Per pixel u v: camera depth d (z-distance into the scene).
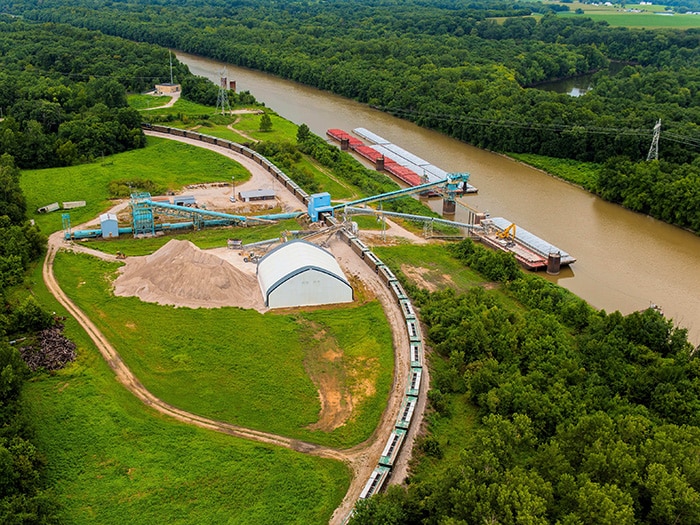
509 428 88.69
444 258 160.50
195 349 117.81
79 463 90.69
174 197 185.75
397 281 141.62
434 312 127.25
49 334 119.31
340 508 85.00
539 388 103.00
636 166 199.88
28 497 80.88
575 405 97.31
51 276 142.38
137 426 98.19
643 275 156.38
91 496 85.25
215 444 95.25
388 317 130.50
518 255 162.25
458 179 190.25
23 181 196.62
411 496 81.44
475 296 134.00
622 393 105.19
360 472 91.38
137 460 91.62
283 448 95.31
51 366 110.56
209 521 82.12
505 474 78.50
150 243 161.12
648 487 76.81
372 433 99.31
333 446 96.44
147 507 83.88
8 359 102.12
